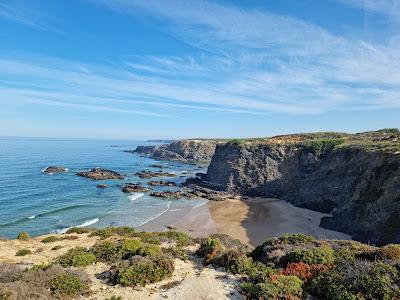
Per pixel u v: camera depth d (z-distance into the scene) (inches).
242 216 2267.5
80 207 2380.7
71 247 943.7
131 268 591.5
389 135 3097.9
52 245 992.2
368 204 1771.7
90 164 5315.0
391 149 1915.6
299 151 3265.3
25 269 631.2
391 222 1555.1
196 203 2682.1
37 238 1181.1
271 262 660.7
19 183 3267.7
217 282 581.0
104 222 1996.8
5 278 554.6
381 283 454.9
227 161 3447.3
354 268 520.7
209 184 3454.7
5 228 1820.9
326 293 485.4
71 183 3373.5
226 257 673.0
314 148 3179.1
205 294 529.7
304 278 548.1
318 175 2672.2
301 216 2288.4
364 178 1916.8
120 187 3230.8
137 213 2257.6
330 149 3120.1
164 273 599.5
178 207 2503.7
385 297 435.8
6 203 2425.0
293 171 3208.7
